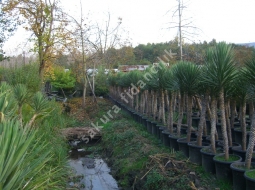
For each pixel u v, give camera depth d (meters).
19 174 2.59
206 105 7.40
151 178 6.18
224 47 5.82
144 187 6.33
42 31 13.44
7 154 2.38
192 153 6.72
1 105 3.45
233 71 5.75
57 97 19.80
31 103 6.11
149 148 8.28
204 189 5.30
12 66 9.46
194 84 7.08
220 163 5.50
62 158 7.11
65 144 9.38
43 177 3.22
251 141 4.99
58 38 13.96
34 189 2.83
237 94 6.29
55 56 14.30
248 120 9.13
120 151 9.40
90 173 8.43
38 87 8.62
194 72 7.11
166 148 8.28
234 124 8.73
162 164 6.69
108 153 10.20
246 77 5.21
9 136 2.41
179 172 6.15
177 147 7.77
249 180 4.44
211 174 5.99
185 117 10.81
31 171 3.00
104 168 8.94
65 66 24.36
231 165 5.20
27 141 2.57
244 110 6.33
